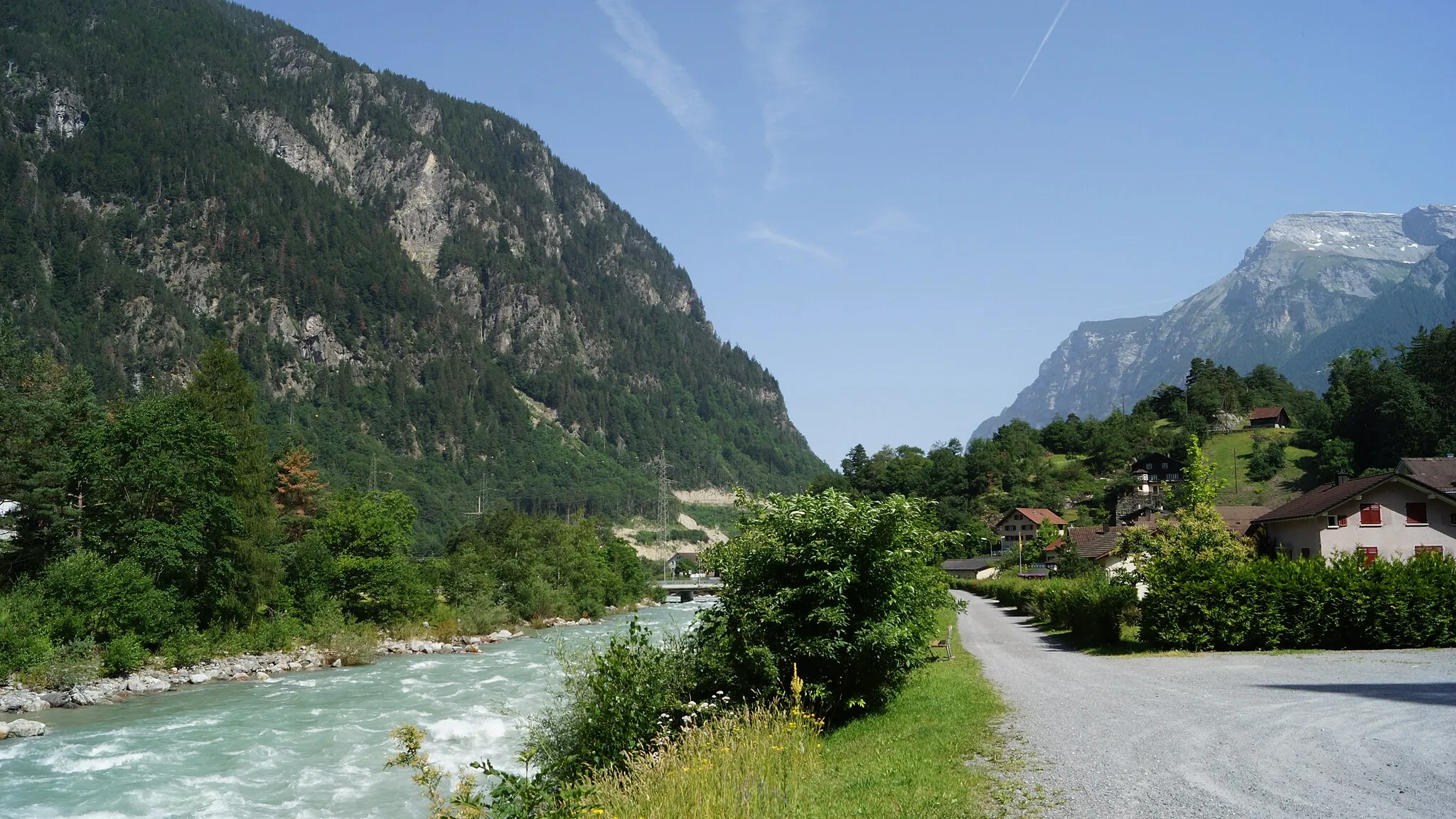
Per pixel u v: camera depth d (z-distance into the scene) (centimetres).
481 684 4228
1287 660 2533
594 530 11969
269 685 4294
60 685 3928
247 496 5897
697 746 1371
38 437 5231
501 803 1073
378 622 6638
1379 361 17388
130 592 4612
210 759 2630
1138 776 1162
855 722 1811
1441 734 1337
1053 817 1012
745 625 1767
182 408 5372
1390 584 2794
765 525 1864
